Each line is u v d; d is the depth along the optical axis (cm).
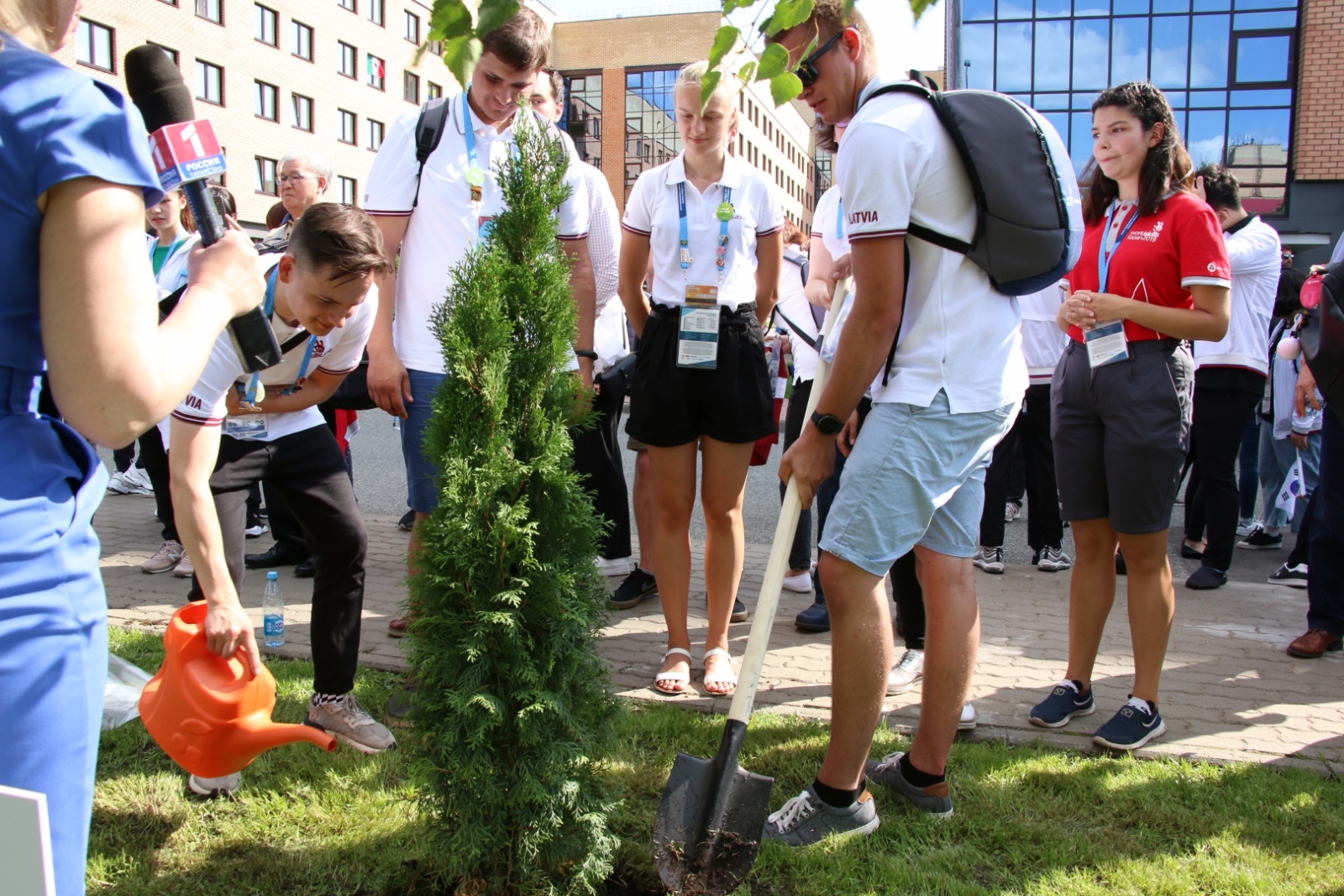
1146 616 319
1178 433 310
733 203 366
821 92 258
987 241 242
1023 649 418
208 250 148
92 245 118
